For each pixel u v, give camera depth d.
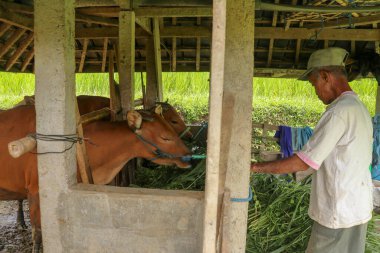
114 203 2.64
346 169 2.43
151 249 2.66
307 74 2.72
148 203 2.60
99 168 3.57
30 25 5.79
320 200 2.55
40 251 3.33
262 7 5.12
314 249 2.61
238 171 2.55
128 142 3.66
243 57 2.45
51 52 2.61
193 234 2.59
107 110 4.24
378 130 4.27
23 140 2.60
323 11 5.10
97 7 5.84
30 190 3.34
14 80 13.52
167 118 5.39
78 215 2.71
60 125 2.66
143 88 5.48
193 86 13.38
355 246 2.54
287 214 3.36
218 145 2.00
